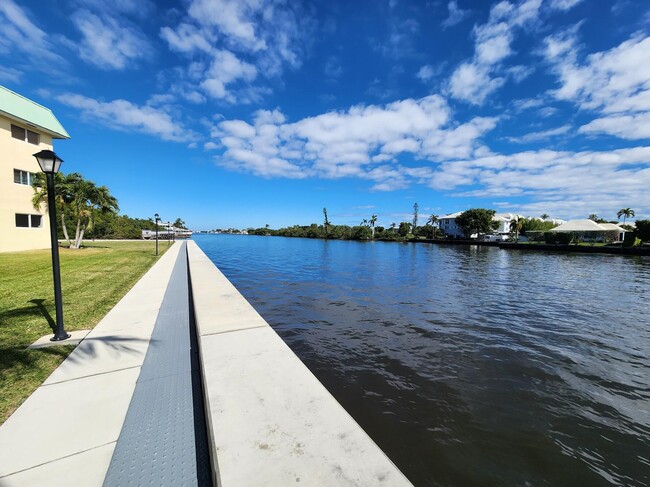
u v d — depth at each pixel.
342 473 1.84
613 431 3.80
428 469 3.12
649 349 6.48
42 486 1.86
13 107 16.42
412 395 4.53
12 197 16.59
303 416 2.39
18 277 9.39
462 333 7.37
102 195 22.83
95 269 11.62
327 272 18.03
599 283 15.01
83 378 3.21
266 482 1.74
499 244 48.97
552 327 7.95
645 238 36.22
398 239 72.94
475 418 4.00
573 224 50.75
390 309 9.52
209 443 2.20
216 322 4.81
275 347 3.80
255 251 34.72
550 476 3.07
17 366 3.44
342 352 6.09
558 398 4.54
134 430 2.41
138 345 4.17
